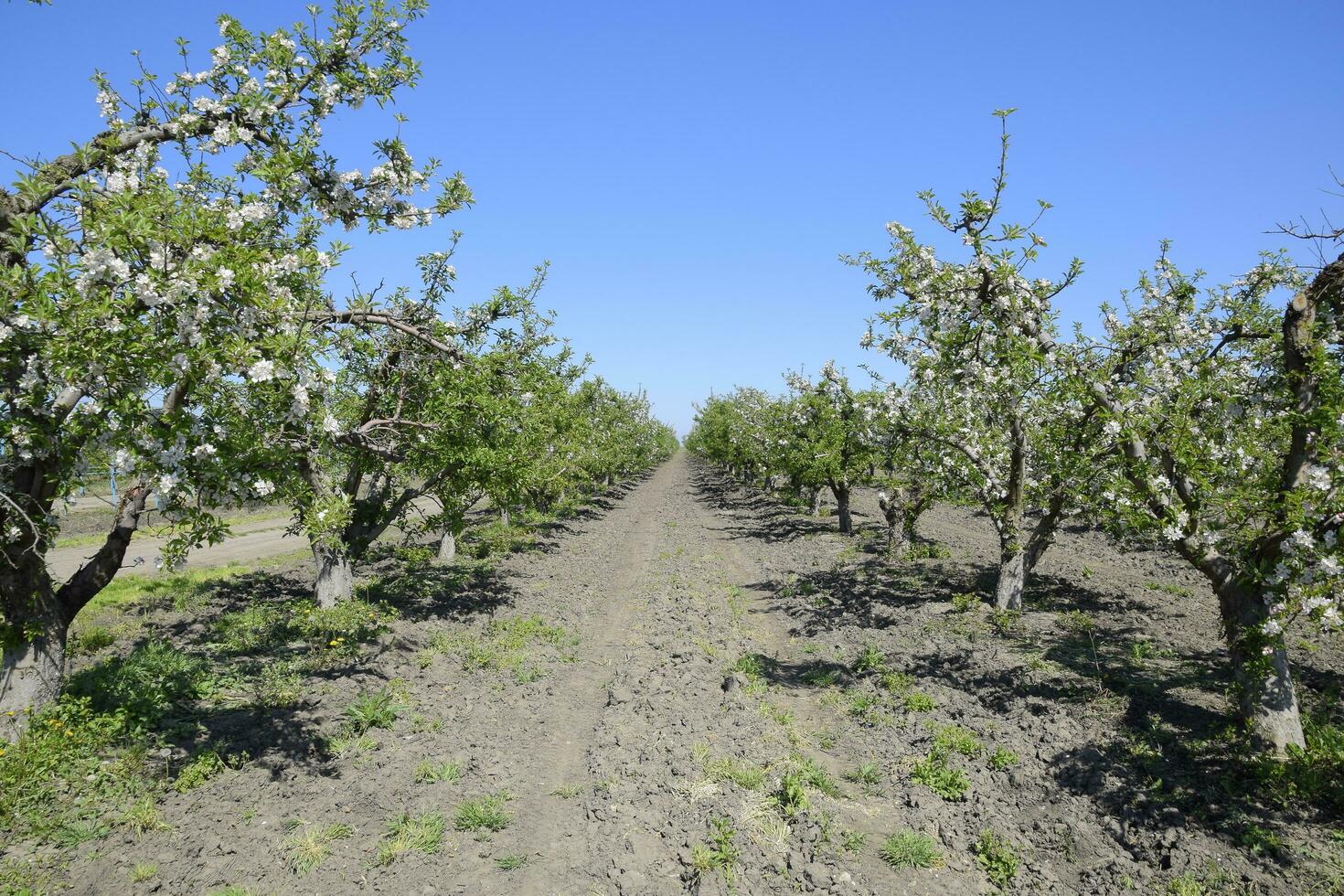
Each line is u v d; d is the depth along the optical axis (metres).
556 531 27.03
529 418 15.14
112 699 7.96
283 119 7.66
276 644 11.19
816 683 10.34
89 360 5.67
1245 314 9.54
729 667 10.95
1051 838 6.23
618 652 12.09
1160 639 11.12
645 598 16.23
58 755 6.61
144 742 7.30
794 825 6.41
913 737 8.30
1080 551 19.34
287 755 7.53
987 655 10.57
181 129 7.25
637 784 7.19
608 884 5.61
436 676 10.20
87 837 5.84
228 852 5.83
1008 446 12.65
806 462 24.36
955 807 6.81
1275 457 8.59
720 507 38.47
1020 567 12.95
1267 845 5.67
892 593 15.09
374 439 11.39
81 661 10.06
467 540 22.00
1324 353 6.31
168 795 6.60
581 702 9.70
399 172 8.14
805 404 25.59
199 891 5.34
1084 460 10.48
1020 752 7.56
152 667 9.16
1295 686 8.91
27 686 7.07
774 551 22.28
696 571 19.42
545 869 5.81
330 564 12.52
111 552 7.72
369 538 12.81
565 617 14.09
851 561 19.12
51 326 5.60
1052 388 9.35
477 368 11.29
